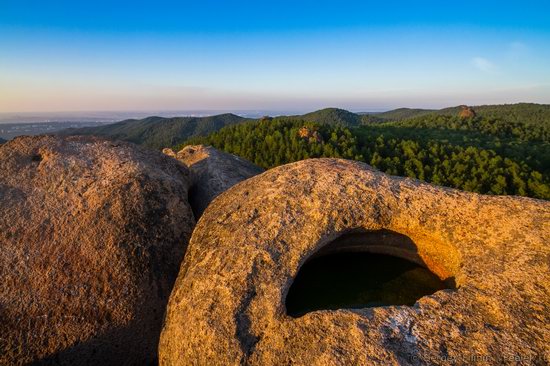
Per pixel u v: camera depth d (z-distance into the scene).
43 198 5.46
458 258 3.98
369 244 4.75
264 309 3.57
